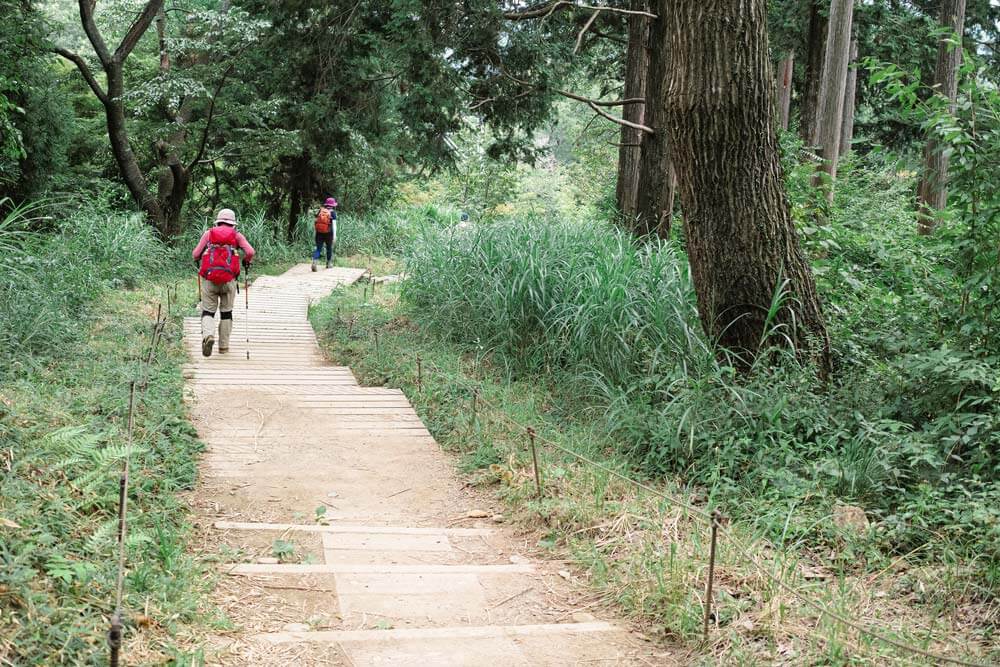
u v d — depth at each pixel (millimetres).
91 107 24922
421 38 13133
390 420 8023
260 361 10594
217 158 22266
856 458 5910
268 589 4215
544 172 37688
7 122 13922
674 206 14125
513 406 7984
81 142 23219
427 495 6191
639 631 3977
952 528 4730
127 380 7562
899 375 6656
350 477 6445
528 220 11492
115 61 18594
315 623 3854
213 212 25922
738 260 7340
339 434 7504
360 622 3932
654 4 13203
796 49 19062
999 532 4500
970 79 6277
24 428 5262
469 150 31125
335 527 5281
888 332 7500
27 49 15320
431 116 14422
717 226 7371
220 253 10078
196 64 21203
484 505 6023
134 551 4090
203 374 9398
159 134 20328
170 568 4090
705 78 7074
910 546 4883
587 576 4664
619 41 16688
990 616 4004
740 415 6465
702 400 6750
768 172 7277
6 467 4496
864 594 4266
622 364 7988
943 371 5941
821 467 5680
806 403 6613
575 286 9172
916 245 8938
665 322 8008
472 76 14102
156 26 24453
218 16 19656
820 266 9398
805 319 7445
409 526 5543
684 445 6383
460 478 6578
